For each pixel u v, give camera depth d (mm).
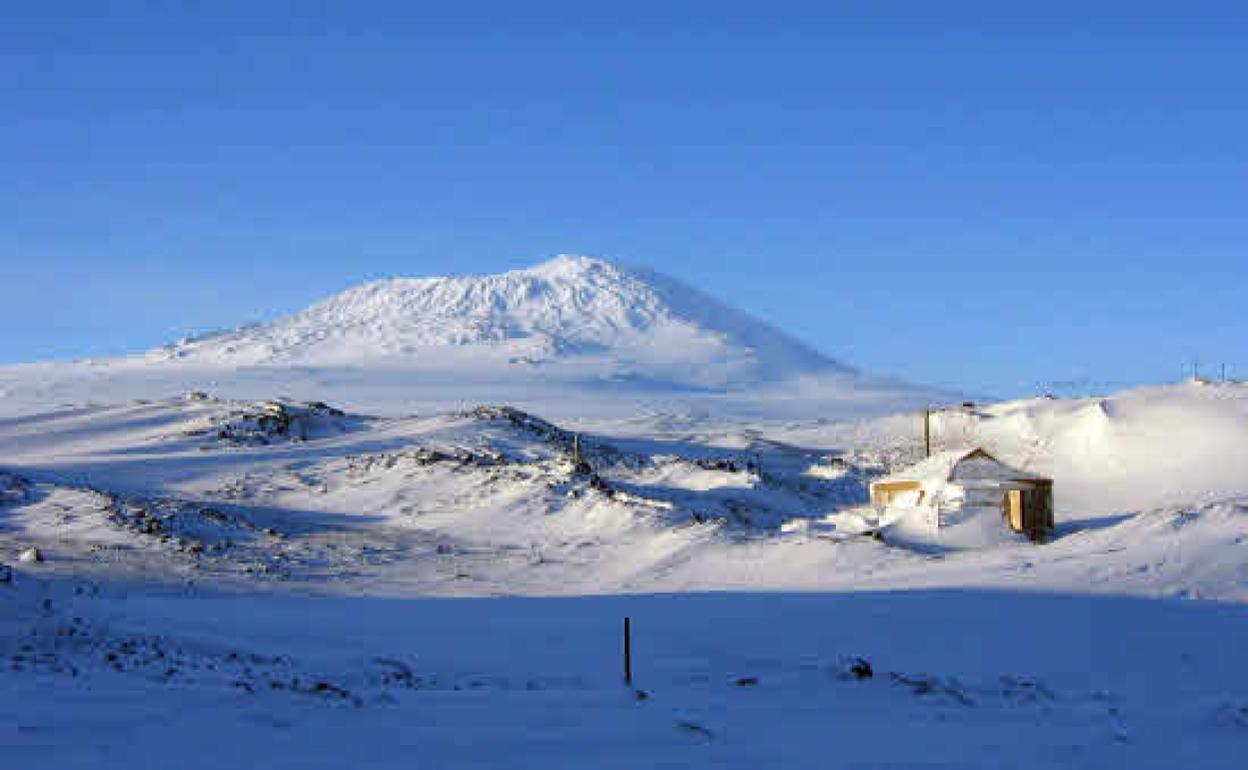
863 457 105812
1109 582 33344
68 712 13938
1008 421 100312
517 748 13852
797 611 30516
